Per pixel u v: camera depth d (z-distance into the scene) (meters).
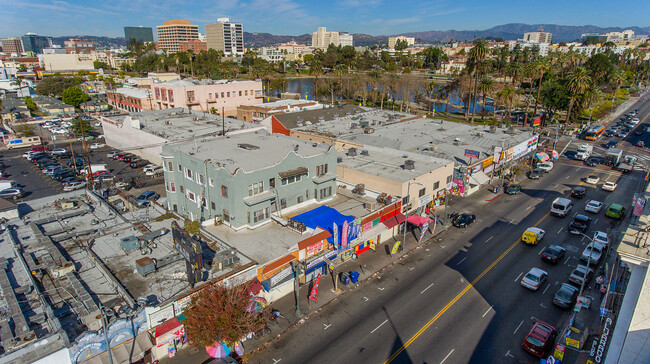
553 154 79.31
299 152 45.75
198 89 117.75
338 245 38.38
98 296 29.16
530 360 28.38
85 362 25.00
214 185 40.03
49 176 73.25
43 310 27.73
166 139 69.88
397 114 93.75
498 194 62.44
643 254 19.23
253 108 102.75
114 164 79.44
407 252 44.47
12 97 158.75
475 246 45.75
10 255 35.50
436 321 32.59
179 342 29.22
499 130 80.38
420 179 49.22
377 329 31.62
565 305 33.84
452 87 144.00
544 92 122.25
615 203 58.66
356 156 58.59
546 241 46.81
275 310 33.72
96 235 38.38
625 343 20.52
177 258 33.75
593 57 167.38
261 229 39.66
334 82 177.62
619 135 103.00
